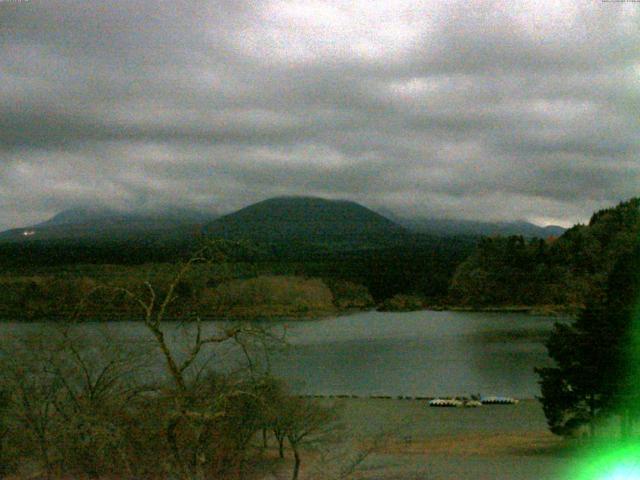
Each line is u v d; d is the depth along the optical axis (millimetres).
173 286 16766
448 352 157250
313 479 33562
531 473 40438
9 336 29266
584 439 54156
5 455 27234
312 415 42844
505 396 95312
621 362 49500
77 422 22047
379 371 123750
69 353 28281
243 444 23844
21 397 27203
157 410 20656
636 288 68688
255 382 19953
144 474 20453
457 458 46125
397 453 49125
